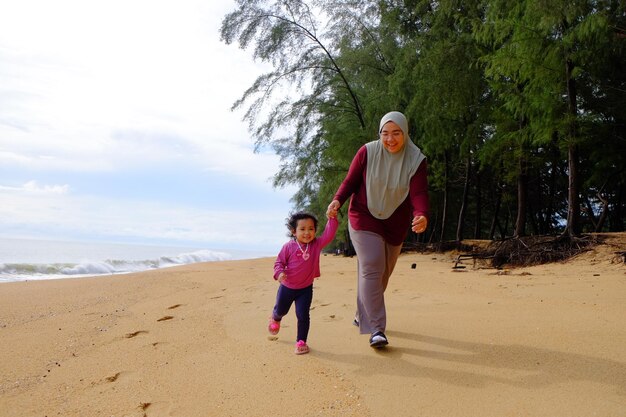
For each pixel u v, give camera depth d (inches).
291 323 166.6
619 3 333.1
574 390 91.7
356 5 605.9
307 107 682.2
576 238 360.8
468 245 572.7
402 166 135.5
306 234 137.1
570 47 364.2
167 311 207.6
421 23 587.2
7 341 157.5
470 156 601.6
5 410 99.1
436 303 186.1
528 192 766.5
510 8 399.5
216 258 932.0
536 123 394.0
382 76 627.5
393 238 141.6
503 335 130.7
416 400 92.4
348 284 279.7
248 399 98.5
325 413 89.8
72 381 115.7
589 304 171.0
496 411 85.2
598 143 485.1
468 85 483.8
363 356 121.3
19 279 391.2
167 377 114.4
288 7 591.5
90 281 345.7
